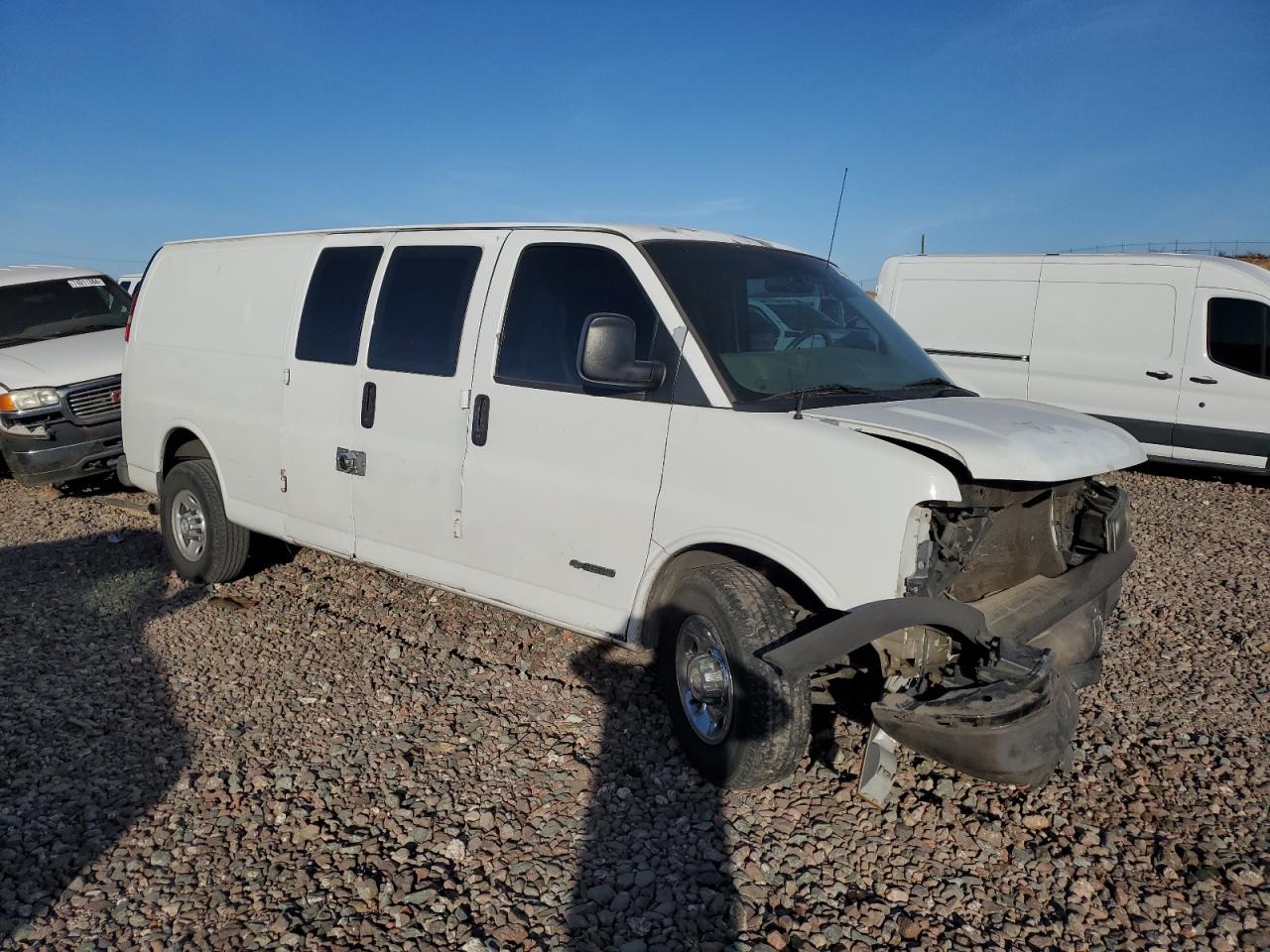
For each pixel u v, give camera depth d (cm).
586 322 365
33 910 295
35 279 1009
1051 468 315
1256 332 984
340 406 500
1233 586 646
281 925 288
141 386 642
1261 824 354
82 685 463
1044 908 306
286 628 539
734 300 400
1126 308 1062
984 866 327
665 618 379
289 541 552
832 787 371
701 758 367
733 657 342
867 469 317
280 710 436
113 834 336
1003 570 366
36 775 376
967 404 388
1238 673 492
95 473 881
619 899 302
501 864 322
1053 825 352
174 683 466
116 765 385
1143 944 289
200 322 597
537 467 415
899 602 303
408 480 467
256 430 550
